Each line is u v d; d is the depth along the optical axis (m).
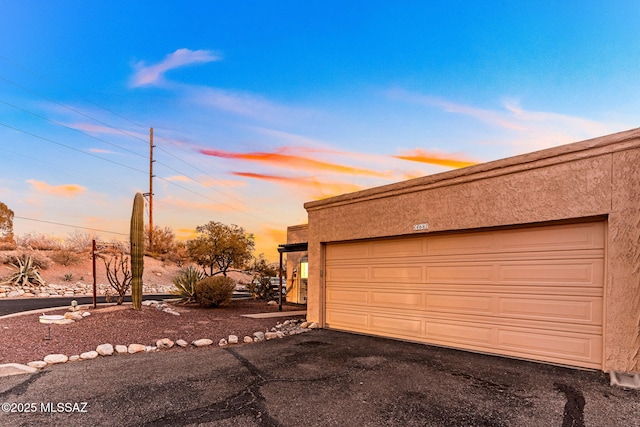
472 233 6.61
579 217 5.22
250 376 4.89
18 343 6.17
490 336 6.21
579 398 4.00
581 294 5.26
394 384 4.55
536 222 5.68
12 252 21.20
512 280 6.00
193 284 13.56
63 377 4.77
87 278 21.55
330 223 9.28
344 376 4.91
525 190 5.79
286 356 6.07
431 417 3.52
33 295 16.06
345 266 9.03
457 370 5.18
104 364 5.46
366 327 8.35
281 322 9.72
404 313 7.60
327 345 7.02
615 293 4.83
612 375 4.59
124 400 3.93
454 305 6.76
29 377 4.75
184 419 3.44
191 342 7.07
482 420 3.45
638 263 4.68
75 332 7.18
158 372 5.05
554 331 5.48
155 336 7.33
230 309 12.72
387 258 8.06
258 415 3.55
